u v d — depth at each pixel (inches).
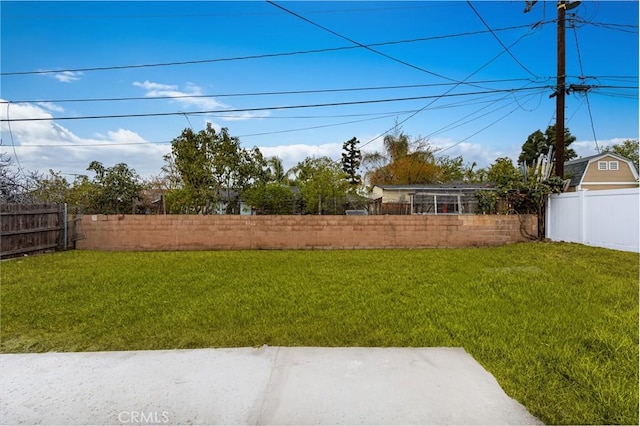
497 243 373.4
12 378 94.7
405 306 156.4
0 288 192.1
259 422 75.3
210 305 158.7
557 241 350.0
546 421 75.7
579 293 174.4
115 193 505.4
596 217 310.8
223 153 454.6
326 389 87.7
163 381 92.4
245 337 122.6
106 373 97.0
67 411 79.8
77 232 371.9
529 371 96.2
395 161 1087.0
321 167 504.4
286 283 201.8
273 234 373.4
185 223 370.6
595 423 75.1
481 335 122.7
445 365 100.3
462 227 374.3
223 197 476.4
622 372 95.1
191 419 76.6
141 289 188.7
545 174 377.1
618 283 191.5
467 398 83.4
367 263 271.6
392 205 652.7
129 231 370.0
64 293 181.0
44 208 346.0
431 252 333.4
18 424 75.4
